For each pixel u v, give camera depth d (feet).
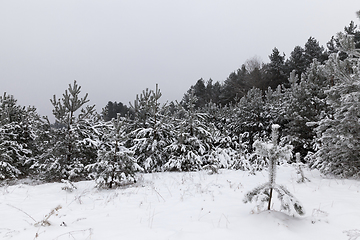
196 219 12.42
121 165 25.44
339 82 27.61
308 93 41.93
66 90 32.42
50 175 30.30
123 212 14.62
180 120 46.68
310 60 86.38
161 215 13.55
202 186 22.41
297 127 43.11
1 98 46.96
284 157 11.44
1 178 32.83
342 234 9.66
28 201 18.54
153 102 42.75
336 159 24.61
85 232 10.75
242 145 39.19
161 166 41.24
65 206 16.74
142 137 42.73
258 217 11.24
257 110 58.44
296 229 10.21
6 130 39.65
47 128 32.60
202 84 125.08
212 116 66.28
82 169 31.07
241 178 26.43
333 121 24.71
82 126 34.81
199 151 40.91
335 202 14.33
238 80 108.06
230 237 9.56
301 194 17.56
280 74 93.20
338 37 24.34
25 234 10.49
